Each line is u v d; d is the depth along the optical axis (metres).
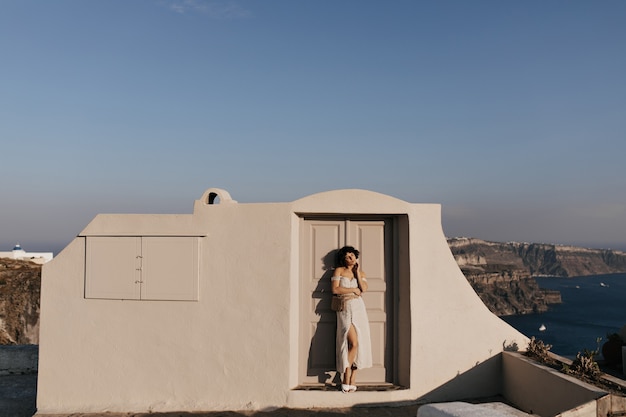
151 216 5.71
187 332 5.59
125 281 5.64
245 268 5.62
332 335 5.88
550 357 5.50
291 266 5.61
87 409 5.51
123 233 5.68
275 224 5.63
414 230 5.79
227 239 5.66
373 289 5.95
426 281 5.77
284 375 5.50
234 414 5.34
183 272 5.63
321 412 5.34
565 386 4.61
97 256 5.68
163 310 5.61
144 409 5.48
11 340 28.03
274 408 5.46
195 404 5.51
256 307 5.57
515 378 5.53
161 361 5.57
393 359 5.89
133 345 5.59
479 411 2.99
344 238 5.95
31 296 30.50
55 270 5.70
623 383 4.60
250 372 5.52
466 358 5.81
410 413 5.32
